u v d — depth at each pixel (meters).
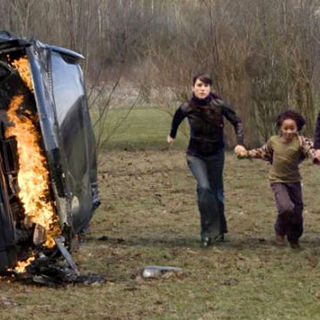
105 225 13.35
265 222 13.45
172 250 11.12
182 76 24.00
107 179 19.34
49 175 9.21
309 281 9.28
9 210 9.08
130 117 35.69
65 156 9.48
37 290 8.88
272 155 11.27
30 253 9.33
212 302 8.41
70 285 9.08
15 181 9.36
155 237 12.26
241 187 17.41
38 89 9.02
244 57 23.52
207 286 9.08
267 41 23.67
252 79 23.73
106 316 7.83
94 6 20.08
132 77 31.55
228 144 24.06
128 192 17.16
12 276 9.28
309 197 15.81
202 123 11.44
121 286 9.07
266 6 23.72
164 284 9.16
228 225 13.17
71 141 10.29
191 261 10.41
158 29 29.50
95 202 11.57
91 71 21.42
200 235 12.38
